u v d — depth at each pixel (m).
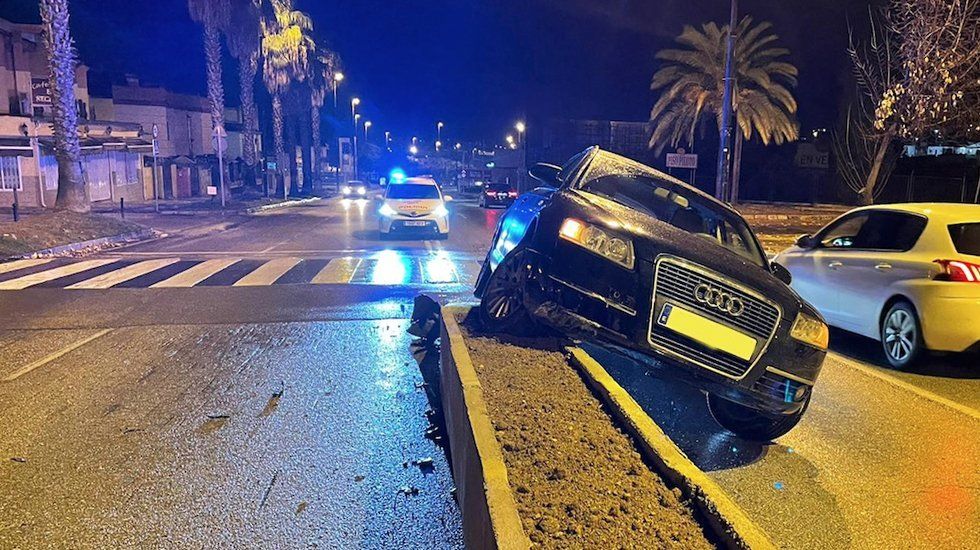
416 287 11.53
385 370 6.86
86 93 37.03
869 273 7.73
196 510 4.05
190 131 46.59
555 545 2.79
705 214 6.18
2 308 9.54
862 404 6.13
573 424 4.01
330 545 3.72
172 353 7.38
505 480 3.05
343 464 4.71
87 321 8.80
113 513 4.00
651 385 6.39
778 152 49.72
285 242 18.70
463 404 4.04
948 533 3.89
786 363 4.71
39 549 3.62
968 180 29.20
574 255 4.82
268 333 8.30
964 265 6.80
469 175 74.94
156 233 20.52
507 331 5.79
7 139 27.95
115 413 5.59
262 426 5.36
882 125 17.03
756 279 4.77
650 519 3.01
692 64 35.38
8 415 5.51
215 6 32.94
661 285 4.68
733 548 2.73
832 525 3.96
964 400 6.27
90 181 33.47
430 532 3.87
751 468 4.75
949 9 13.83
